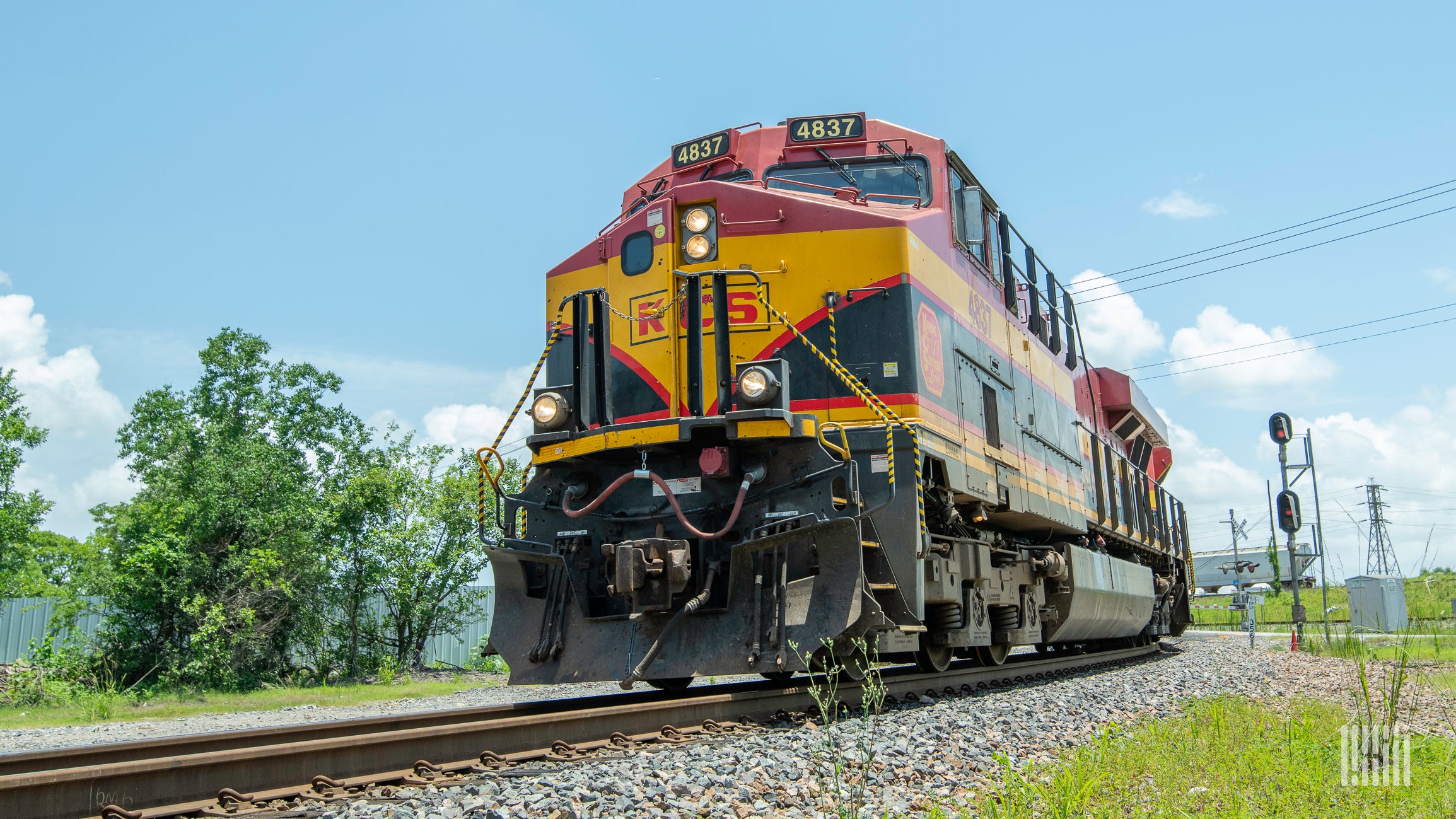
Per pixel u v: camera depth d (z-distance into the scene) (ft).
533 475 28.17
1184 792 16.49
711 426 24.54
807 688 24.89
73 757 15.24
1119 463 55.11
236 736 17.40
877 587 24.67
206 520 61.93
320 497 71.77
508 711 22.88
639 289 28.78
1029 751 20.02
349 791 14.97
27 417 75.36
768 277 27.76
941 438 28.04
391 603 71.20
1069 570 40.60
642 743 19.57
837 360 26.99
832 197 29.78
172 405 75.82
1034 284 41.47
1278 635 93.04
